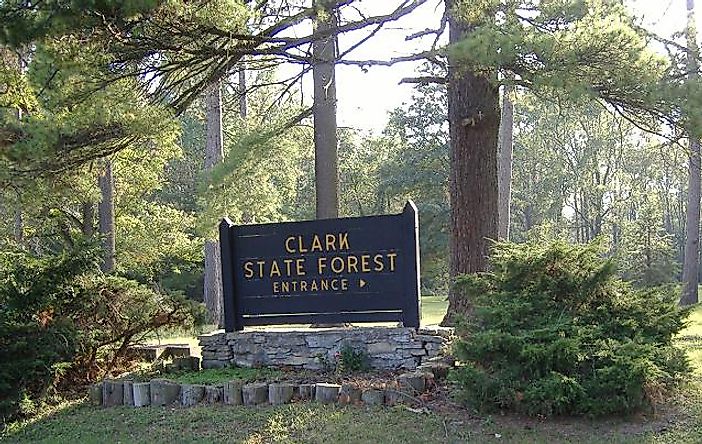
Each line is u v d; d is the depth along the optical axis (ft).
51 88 25.49
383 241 26.43
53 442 20.08
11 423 22.34
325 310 27.07
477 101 30.32
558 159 133.08
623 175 131.95
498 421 18.99
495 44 23.82
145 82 29.14
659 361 19.58
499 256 22.29
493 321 20.07
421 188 108.88
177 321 28.68
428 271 108.37
